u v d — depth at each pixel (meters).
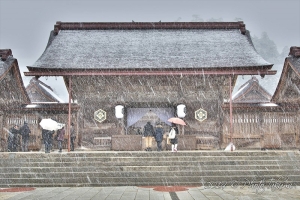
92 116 23.05
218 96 23.09
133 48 23.61
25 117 22.19
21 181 13.48
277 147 21.86
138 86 23.27
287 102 22.28
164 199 10.02
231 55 22.14
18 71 21.19
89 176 13.82
